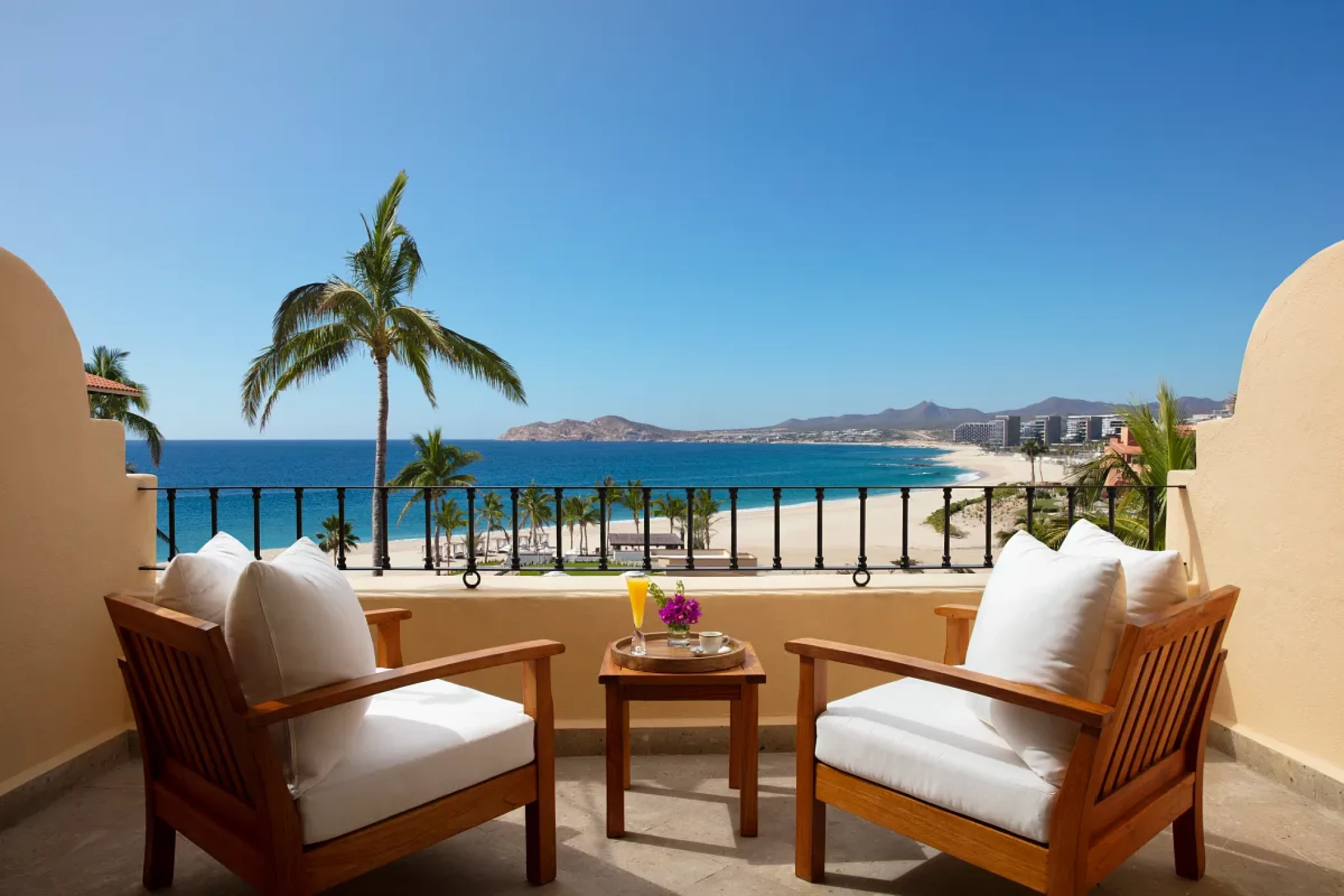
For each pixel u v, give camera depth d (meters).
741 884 2.00
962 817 1.66
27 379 2.51
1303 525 2.59
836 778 1.93
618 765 2.27
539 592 3.04
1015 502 30.31
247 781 1.49
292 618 1.56
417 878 2.03
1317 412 2.54
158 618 1.61
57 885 1.99
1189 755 1.95
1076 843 1.46
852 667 3.07
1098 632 1.56
